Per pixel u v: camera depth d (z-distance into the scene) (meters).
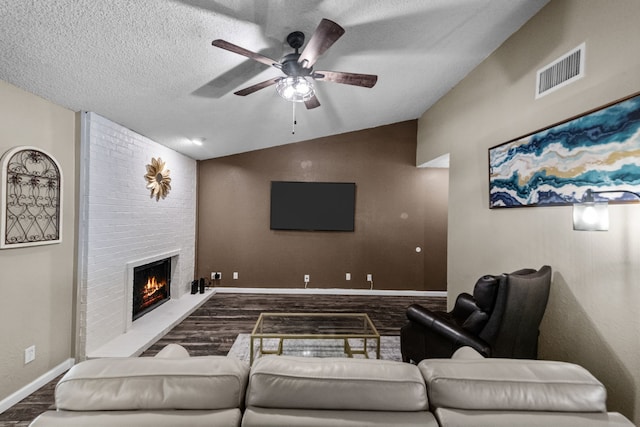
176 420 0.84
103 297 2.70
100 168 2.64
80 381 0.88
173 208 4.07
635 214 1.53
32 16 1.47
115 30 1.66
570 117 1.91
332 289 4.81
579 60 1.85
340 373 0.92
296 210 4.80
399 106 4.03
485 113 2.85
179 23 1.69
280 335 2.37
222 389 0.89
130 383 0.88
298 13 1.82
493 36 2.49
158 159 3.68
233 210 4.83
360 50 2.47
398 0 1.89
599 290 1.72
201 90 2.54
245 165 4.83
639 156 1.49
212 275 4.79
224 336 3.13
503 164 2.56
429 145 4.23
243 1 1.63
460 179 3.32
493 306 1.87
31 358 2.11
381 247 4.84
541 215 2.16
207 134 3.66
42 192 2.15
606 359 1.67
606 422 0.84
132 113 2.71
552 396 0.88
